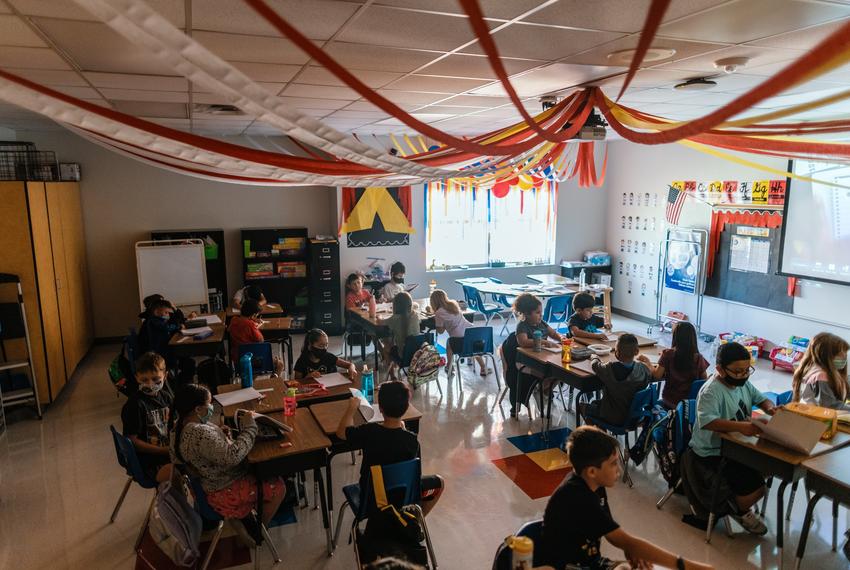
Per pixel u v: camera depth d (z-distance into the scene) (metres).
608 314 6.41
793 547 3.59
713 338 8.05
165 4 2.39
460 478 4.42
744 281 7.61
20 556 3.52
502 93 4.70
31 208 5.61
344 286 8.92
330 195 8.97
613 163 9.98
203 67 1.79
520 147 3.29
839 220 6.35
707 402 3.56
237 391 4.19
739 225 7.62
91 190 7.94
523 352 5.29
